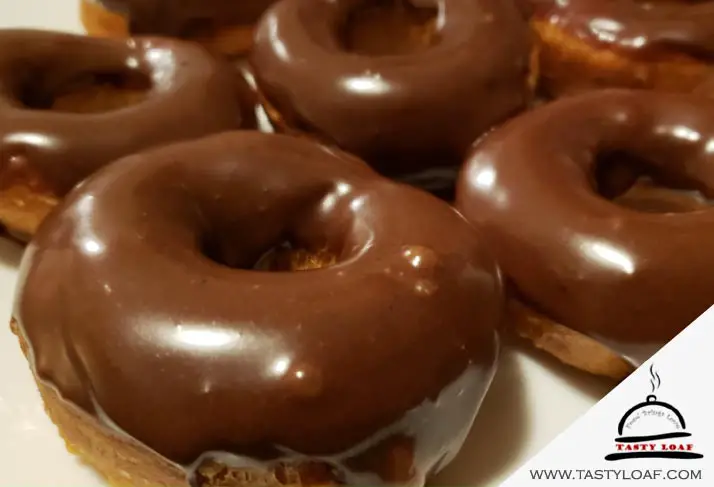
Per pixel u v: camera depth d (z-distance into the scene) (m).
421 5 0.29
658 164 0.26
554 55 0.30
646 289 0.22
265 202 0.23
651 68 0.28
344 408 0.19
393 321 0.20
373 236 0.22
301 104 0.27
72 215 0.22
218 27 0.32
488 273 0.22
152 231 0.21
